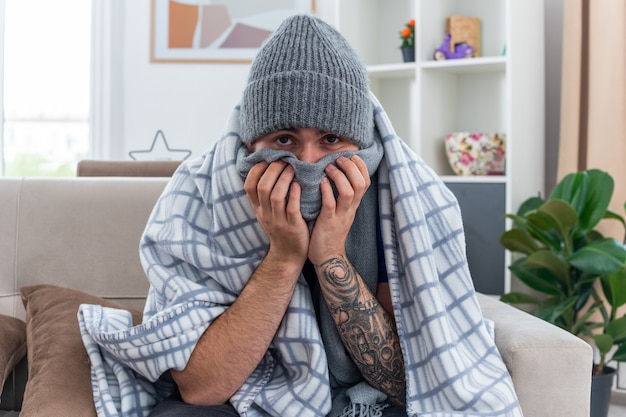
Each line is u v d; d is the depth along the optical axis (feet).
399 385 4.08
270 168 3.81
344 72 3.83
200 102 12.32
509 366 4.13
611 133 9.09
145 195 5.78
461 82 10.57
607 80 9.12
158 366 3.93
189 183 4.43
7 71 13.19
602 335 7.90
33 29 13.14
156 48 12.30
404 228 4.07
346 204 3.85
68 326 4.82
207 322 4.00
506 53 9.28
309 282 4.35
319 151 3.91
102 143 12.44
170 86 12.35
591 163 9.30
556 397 4.09
